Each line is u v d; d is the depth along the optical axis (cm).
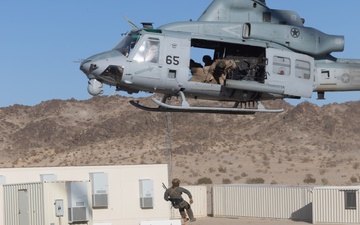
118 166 11656
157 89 6625
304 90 6862
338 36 6988
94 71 6525
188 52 6588
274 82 6712
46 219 8150
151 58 6531
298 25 6956
